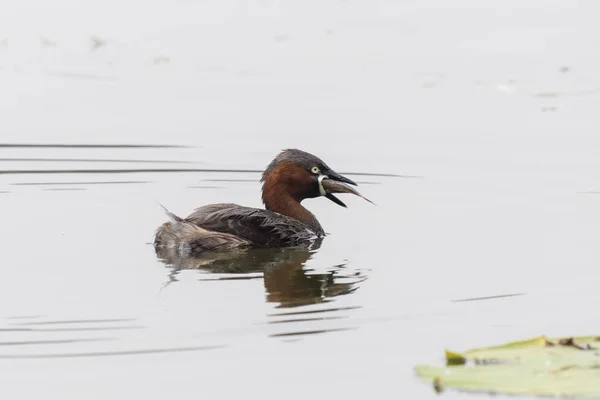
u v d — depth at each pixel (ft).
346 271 39.42
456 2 94.58
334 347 31.58
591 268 39.47
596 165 57.47
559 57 79.25
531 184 54.13
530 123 66.39
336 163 58.65
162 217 48.16
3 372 29.73
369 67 79.36
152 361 30.50
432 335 32.48
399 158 59.31
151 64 80.69
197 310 34.30
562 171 56.39
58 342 31.63
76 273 38.70
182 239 42.63
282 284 37.45
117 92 73.41
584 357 28.19
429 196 52.47
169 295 35.88
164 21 90.33
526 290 36.86
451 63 79.36
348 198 52.70
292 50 83.51
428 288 37.06
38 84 75.31
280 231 44.14
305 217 46.96
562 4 92.73
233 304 35.09
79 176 55.77
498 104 70.79
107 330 32.48
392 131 64.64
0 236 44.19
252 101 71.15
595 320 33.55
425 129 65.31
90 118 67.10
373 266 40.09
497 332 32.63
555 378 26.78
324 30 88.43
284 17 91.56
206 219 44.24
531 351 28.78
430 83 75.61
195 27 89.15
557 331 32.58
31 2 93.61
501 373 27.30
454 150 60.90
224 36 86.84
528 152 60.18
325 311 34.42
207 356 30.86
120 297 35.73
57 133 63.87
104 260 40.81
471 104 70.95
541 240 43.86
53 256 41.14
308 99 71.77
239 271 39.47
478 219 47.88
